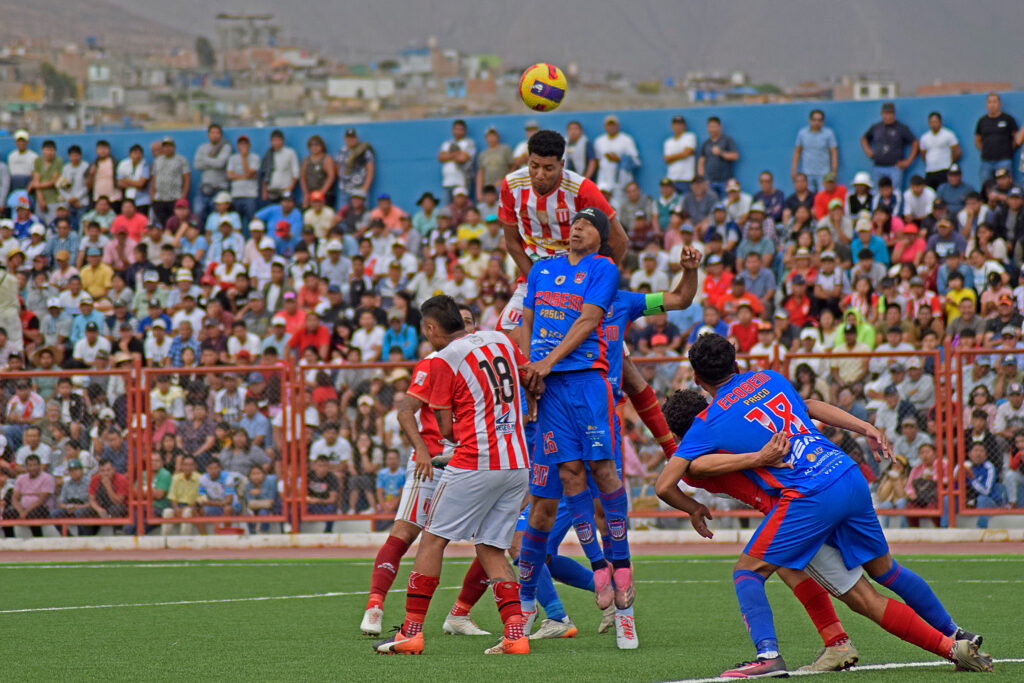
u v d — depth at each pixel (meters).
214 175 62.34
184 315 51.47
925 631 17.59
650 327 46.59
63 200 64.12
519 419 20.38
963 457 38.72
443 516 20.31
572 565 23.62
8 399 42.25
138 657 20.91
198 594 30.86
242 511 41.66
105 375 42.12
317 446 41.25
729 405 17.98
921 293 44.84
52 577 35.06
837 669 17.98
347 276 55.38
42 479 42.31
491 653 20.44
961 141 54.25
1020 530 38.62
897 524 39.75
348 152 61.72
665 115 58.78
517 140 61.78
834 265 47.12
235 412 41.66
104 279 56.78
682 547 40.06
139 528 42.31
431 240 56.09
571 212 22.34
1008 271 45.78
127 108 107.12
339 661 19.92
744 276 48.47
